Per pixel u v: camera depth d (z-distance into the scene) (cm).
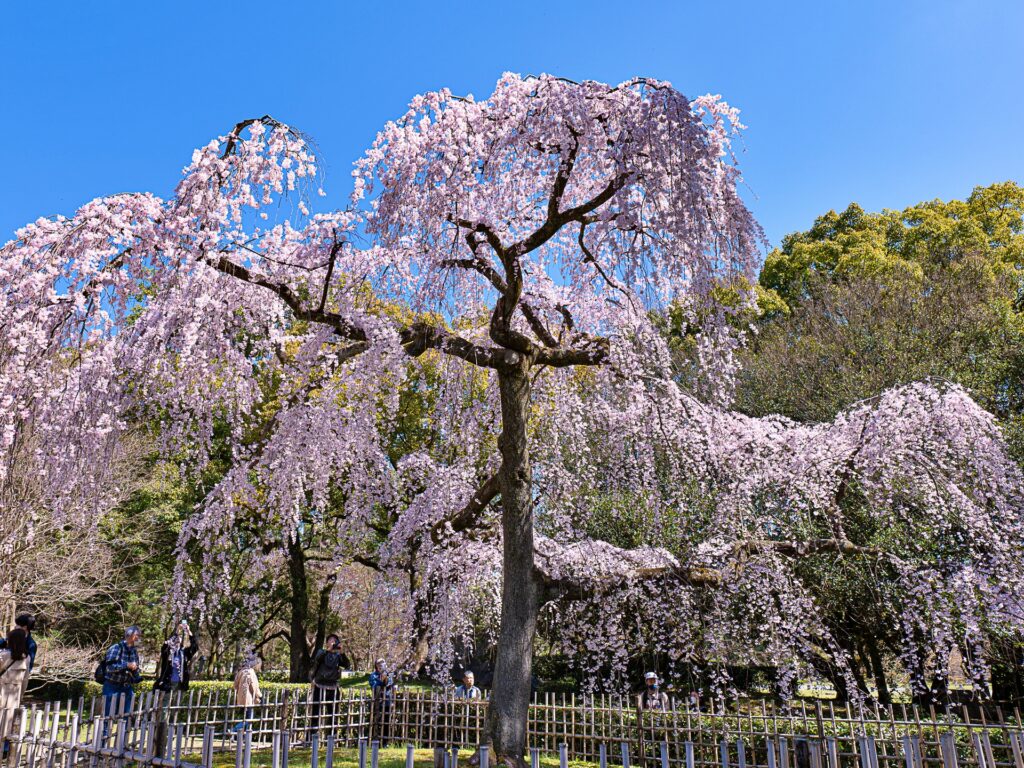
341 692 902
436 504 786
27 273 476
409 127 600
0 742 454
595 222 662
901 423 718
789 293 1973
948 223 1892
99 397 512
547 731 737
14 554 875
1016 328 1321
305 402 628
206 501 604
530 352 699
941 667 679
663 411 758
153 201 530
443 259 628
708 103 627
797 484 746
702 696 801
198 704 703
